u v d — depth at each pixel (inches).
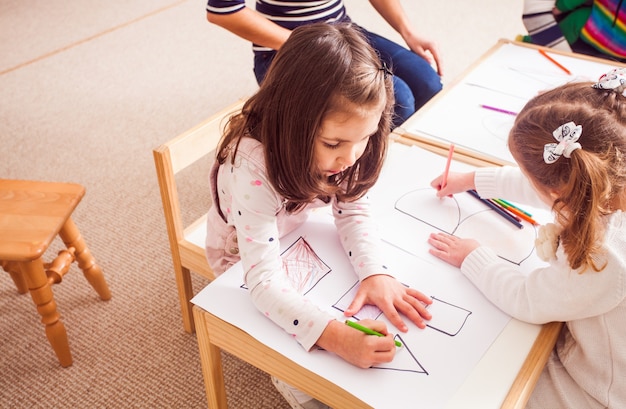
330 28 29.9
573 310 30.2
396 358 29.5
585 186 28.3
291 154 30.4
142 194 79.5
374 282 33.3
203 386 55.4
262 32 57.5
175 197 47.2
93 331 60.9
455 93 51.9
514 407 27.2
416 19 122.1
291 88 28.9
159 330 61.0
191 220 74.4
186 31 120.7
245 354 32.7
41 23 124.4
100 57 111.8
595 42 62.4
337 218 38.0
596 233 29.3
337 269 35.4
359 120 29.3
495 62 56.4
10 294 65.0
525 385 28.2
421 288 33.6
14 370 57.1
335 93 28.2
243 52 112.8
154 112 95.7
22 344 59.6
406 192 40.8
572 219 29.4
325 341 29.8
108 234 73.2
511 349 30.1
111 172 83.3
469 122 48.0
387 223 38.2
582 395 33.7
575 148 28.6
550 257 31.7
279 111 29.7
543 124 30.9
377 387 28.2
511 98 50.9
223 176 37.4
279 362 30.7
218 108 96.1
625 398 32.3
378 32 116.3
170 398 54.4
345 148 30.8
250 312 32.4
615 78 30.5
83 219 75.4
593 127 29.1
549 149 29.9
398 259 35.4
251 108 32.7
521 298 31.4
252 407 53.4
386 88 31.9
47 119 94.3
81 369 57.2
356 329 29.8
